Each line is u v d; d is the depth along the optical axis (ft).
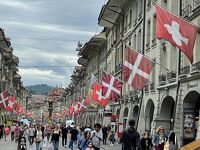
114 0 161.99
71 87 455.63
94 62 265.95
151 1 123.65
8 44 309.42
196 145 30.12
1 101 209.56
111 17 185.06
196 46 85.20
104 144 149.38
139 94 136.05
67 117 394.11
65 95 568.41
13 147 129.59
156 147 71.72
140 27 137.49
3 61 312.09
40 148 102.27
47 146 106.42
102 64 233.96
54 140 101.04
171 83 100.73
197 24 84.48
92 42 232.32
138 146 51.98
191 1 90.89
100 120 223.71
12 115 374.84
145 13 131.23
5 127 199.62
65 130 139.13
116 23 186.39
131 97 148.05
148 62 89.66
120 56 176.45
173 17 63.52
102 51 237.25
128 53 92.07
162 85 107.96
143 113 129.08
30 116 473.67
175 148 55.11
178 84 95.25
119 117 167.84
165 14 63.57
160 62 110.22
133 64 89.97
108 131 175.73
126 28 164.86
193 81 86.84
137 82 88.99
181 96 93.40
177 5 101.91
